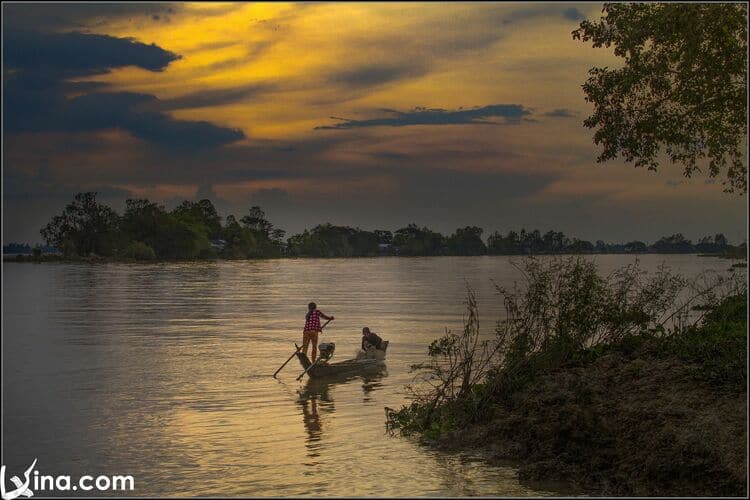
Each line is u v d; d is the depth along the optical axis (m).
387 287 73.75
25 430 14.14
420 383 19.42
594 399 12.61
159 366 22.48
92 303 51.34
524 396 13.69
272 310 45.06
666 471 10.30
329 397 17.70
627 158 19.28
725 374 12.54
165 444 13.22
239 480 11.16
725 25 16.84
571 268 15.67
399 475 11.30
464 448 12.68
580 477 10.82
